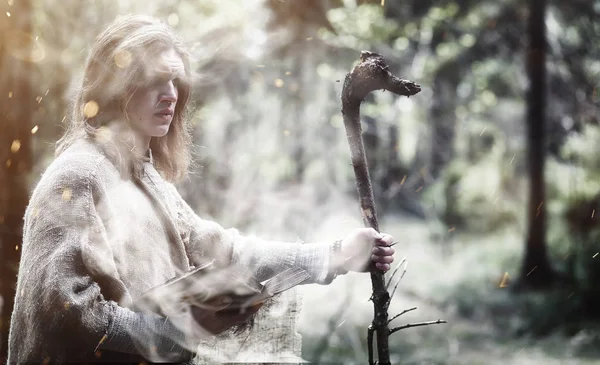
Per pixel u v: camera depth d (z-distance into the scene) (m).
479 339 7.59
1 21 4.00
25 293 1.70
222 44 5.64
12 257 3.85
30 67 4.07
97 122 1.92
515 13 11.79
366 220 2.14
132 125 1.94
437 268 12.40
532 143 11.23
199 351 1.96
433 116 15.61
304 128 8.26
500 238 15.08
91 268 1.71
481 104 15.24
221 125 7.07
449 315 8.91
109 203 1.82
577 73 11.75
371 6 7.73
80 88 1.96
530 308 8.88
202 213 6.43
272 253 2.24
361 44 7.62
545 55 11.34
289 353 2.01
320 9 6.89
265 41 6.27
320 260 2.19
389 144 12.47
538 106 11.27
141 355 1.71
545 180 11.20
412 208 17.23
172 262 1.96
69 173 1.78
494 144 17.38
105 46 1.93
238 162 7.48
